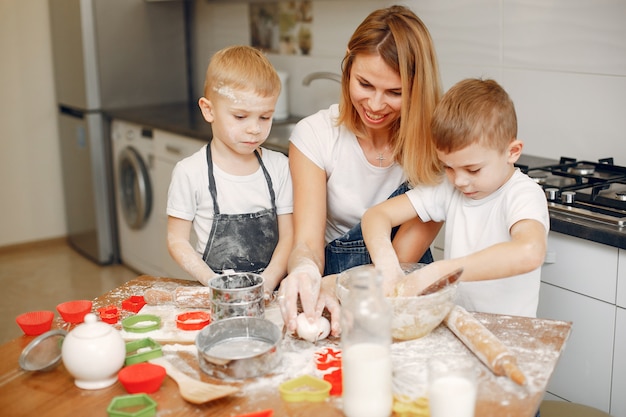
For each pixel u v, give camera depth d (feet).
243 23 13.52
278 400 3.93
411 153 5.64
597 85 7.93
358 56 5.46
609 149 7.94
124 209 14.08
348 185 6.24
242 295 4.68
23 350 4.44
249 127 5.74
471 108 4.97
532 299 5.50
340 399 3.93
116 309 5.02
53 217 16.33
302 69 12.34
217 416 3.79
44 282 13.99
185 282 5.70
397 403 3.83
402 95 5.48
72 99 14.64
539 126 8.66
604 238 6.25
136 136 13.34
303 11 12.03
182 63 15.08
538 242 4.74
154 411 3.82
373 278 3.81
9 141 15.60
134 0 14.17
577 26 8.01
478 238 5.49
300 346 4.56
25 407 3.96
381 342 3.78
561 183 7.39
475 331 4.37
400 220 5.74
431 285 4.61
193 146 11.68
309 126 6.24
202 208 6.12
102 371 4.09
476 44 9.21
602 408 6.64
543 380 4.02
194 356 4.45
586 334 6.68
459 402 3.53
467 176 5.16
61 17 14.56
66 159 15.46
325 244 6.64
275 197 6.28
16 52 15.35
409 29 5.40
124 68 14.28
